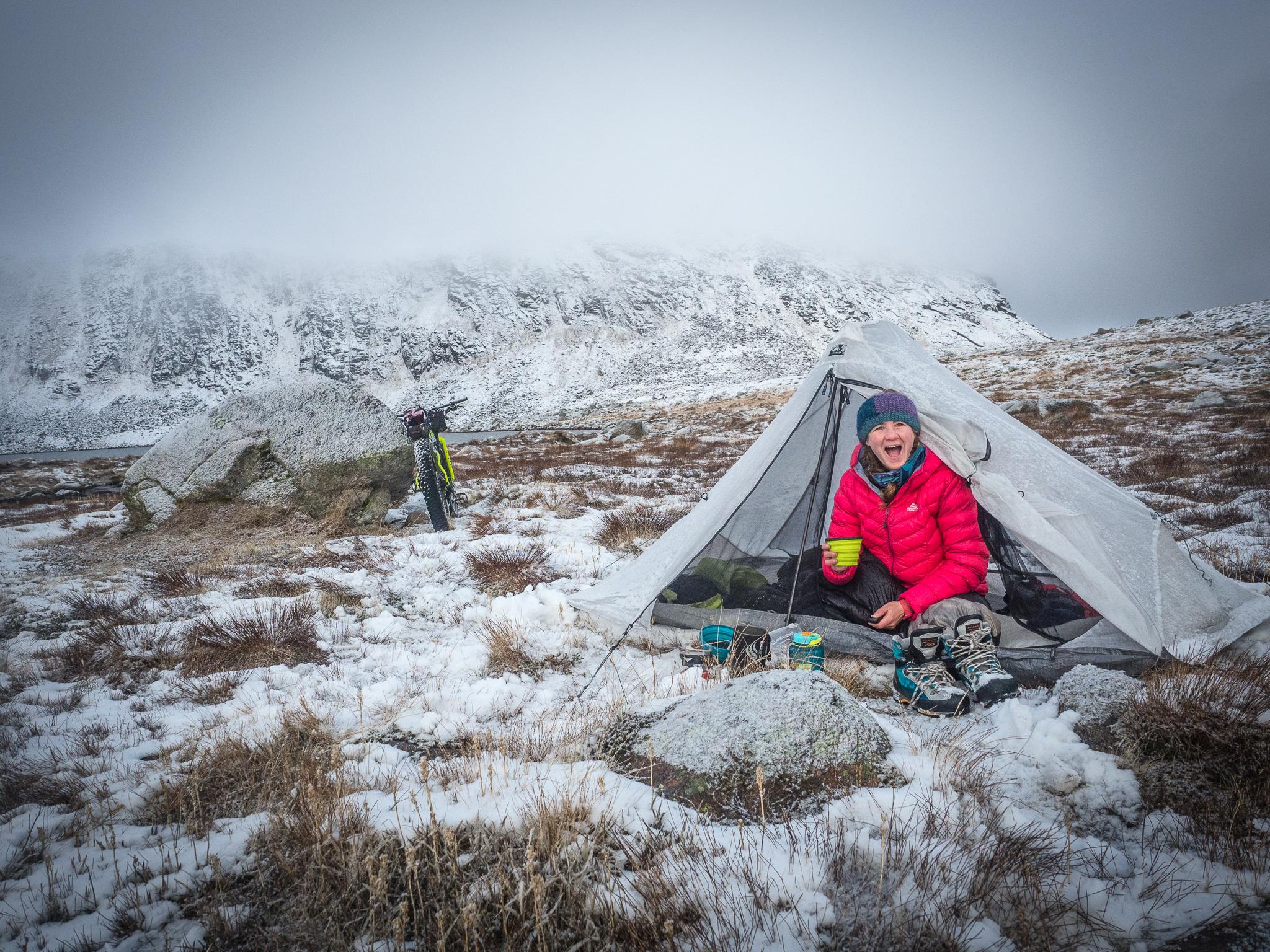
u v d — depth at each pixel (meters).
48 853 2.30
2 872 2.21
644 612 4.32
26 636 5.13
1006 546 3.87
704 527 4.16
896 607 3.24
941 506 3.38
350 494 8.82
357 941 1.78
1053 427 21.95
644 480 14.39
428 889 1.94
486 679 3.81
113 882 2.09
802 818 2.19
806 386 4.22
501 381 193.62
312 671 4.19
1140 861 1.94
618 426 36.41
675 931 1.70
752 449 4.43
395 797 2.39
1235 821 2.01
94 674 4.34
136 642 4.75
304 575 6.52
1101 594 3.24
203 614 5.37
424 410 8.60
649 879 1.86
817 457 4.84
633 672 3.79
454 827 2.17
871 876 1.89
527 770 2.59
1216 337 44.62
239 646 4.48
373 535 8.49
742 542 4.99
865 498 3.58
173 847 2.25
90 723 3.53
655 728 2.71
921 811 2.16
